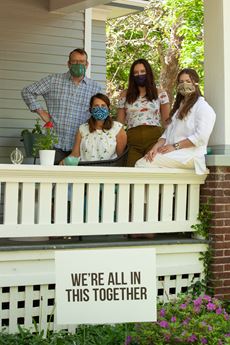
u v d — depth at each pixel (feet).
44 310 18.56
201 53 58.23
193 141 20.10
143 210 20.22
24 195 18.43
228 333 15.85
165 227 20.52
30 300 18.42
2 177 18.06
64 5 29.12
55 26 30.50
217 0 21.15
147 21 66.13
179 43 63.46
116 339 17.34
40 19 30.12
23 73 29.78
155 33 67.36
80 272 13.96
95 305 13.96
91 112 20.88
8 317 18.13
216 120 21.30
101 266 14.06
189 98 20.33
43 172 18.48
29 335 17.63
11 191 18.25
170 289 20.56
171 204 20.63
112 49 68.18
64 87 23.24
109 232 19.69
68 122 23.20
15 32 29.58
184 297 18.65
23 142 28.14
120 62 69.15
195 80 20.34
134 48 69.46
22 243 18.80
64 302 13.83
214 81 21.38
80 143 21.26
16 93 29.58
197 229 20.84
